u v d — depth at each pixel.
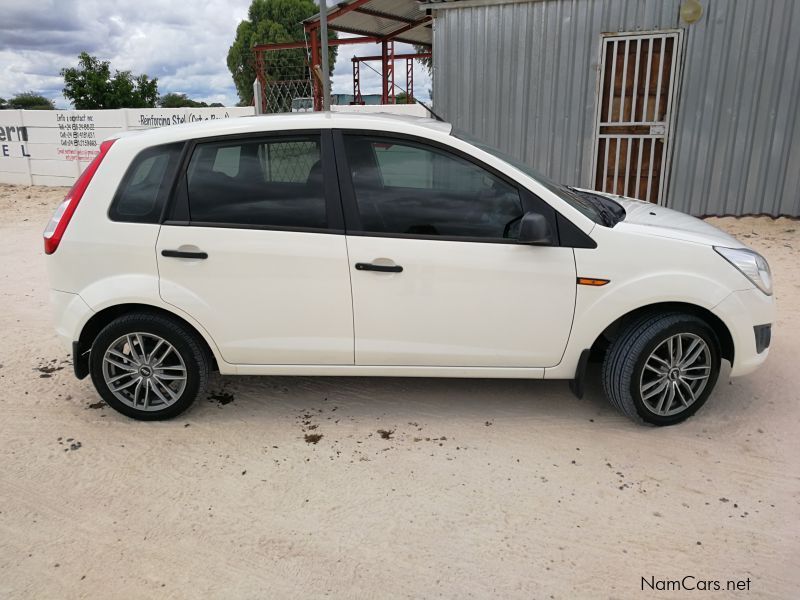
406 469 3.26
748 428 3.59
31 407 3.98
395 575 2.54
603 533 2.76
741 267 3.41
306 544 2.72
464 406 3.93
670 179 8.73
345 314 3.46
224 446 3.50
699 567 2.55
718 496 2.99
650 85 8.52
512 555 2.63
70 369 4.58
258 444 3.52
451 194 3.41
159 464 3.33
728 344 3.52
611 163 8.98
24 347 5.00
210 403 4.01
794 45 7.79
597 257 3.34
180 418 3.82
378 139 3.44
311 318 3.47
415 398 4.04
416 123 3.55
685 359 3.50
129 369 3.66
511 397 4.04
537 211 3.37
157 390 3.70
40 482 3.18
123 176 3.47
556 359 3.50
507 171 3.38
